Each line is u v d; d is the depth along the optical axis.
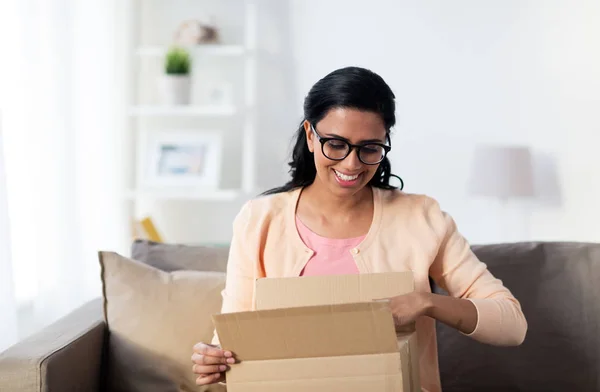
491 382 1.96
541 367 1.94
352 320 1.22
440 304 1.46
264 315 1.25
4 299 2.32
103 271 1.98
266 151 4.03
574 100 3.71
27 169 2.68
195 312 1.92
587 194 3.71
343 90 1.52
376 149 1.55
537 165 3.77
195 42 3.82
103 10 3.40
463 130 3.85
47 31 2.86
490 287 1.64
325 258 1.67
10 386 1.59
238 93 4.04
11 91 2.60
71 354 1.72
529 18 3.74
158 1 4.02
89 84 3.26
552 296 1.97
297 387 1.28
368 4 3.89
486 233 3.85
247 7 3.85
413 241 1.67
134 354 1.89
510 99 3.79
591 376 1.91
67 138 2.96
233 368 1.30
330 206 1.71
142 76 4.05
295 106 3.99
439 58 3.85
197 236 4.12
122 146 3.71
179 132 3.92
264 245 1.72
